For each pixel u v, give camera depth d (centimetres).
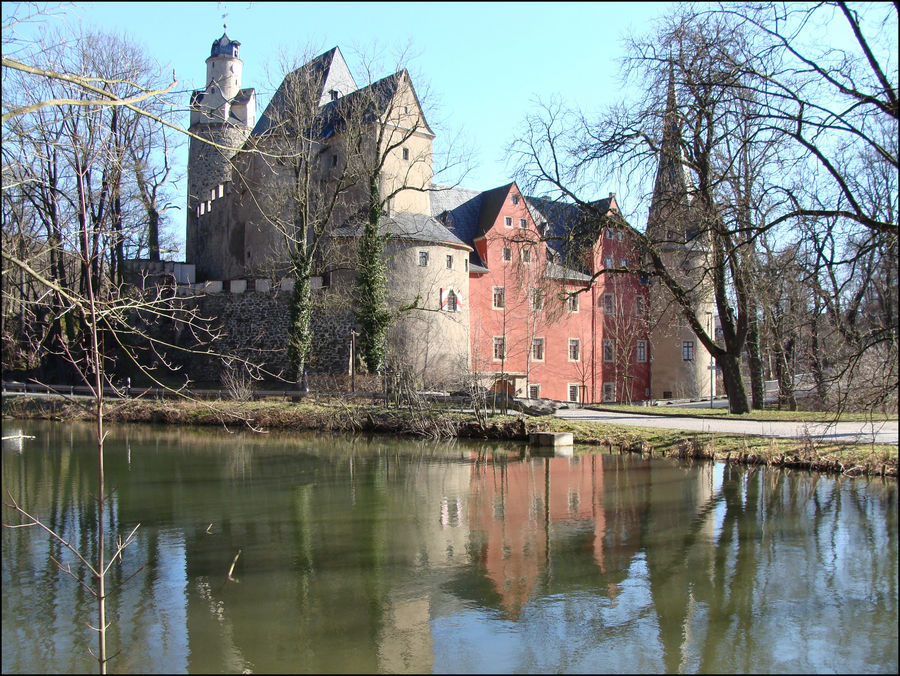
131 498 1636
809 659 825
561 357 4712
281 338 3956
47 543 1266
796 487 1605
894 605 962
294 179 4069
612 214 2502
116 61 1781
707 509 1450
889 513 1367
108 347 3638
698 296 2717
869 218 1556
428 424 2725
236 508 1538
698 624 920
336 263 3841
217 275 5031
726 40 1750
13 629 911
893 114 1382
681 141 2208
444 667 816
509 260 4506
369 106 4131
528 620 941
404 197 4312
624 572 1104
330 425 2911
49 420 3158
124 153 977
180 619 943
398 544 1265
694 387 4909
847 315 2033
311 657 842
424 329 3872
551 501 1575
